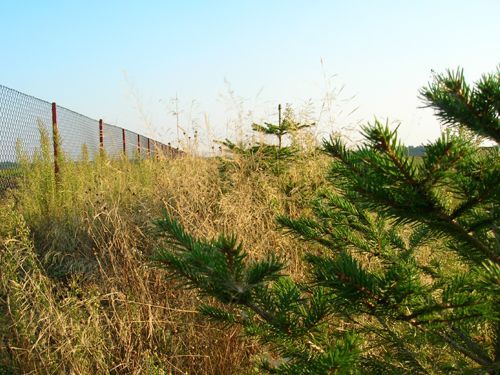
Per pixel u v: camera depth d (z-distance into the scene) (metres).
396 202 1.08
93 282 3.80
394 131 1.01
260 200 4.62
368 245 1.78
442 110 1.00
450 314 1.16
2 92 6.08
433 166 1.00
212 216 4.18
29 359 2.71
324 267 1.20
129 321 2.97
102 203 5.09
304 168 4.91
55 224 5.00
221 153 5.46
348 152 1.14
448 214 1.13
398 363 1.57
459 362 1.49
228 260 1.05
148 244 3.87
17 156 6.01
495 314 1.14
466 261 1.46
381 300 1.14
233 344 2.95
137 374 2.65
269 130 5.43
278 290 1.38
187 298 3.19
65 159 6.70
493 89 0.96
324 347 1.48
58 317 2.79
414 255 1.90
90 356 2.87
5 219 3.96
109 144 10.05
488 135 0.99
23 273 3.77
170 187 4.91
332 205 1.82
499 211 1.15
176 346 2.95
